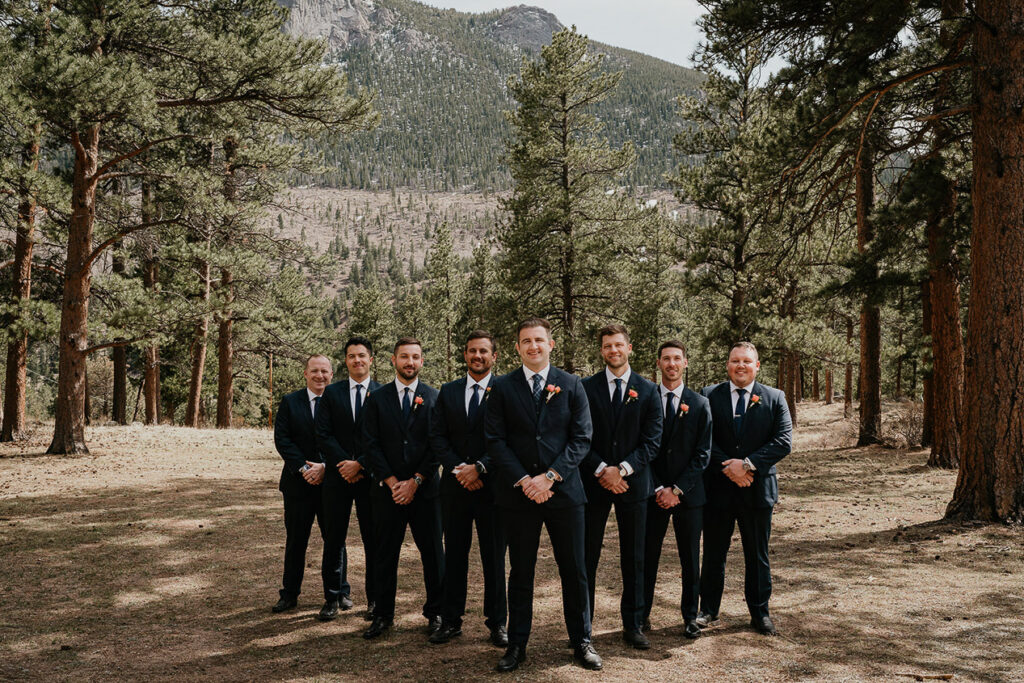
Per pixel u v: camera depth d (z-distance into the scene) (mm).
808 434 25062
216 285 22453
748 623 4941
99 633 4820
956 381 12734
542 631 4852
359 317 48781
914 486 10930
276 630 4902
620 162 22547
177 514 8773
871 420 16875
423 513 4988
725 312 23844
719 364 27469
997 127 7379
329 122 15805
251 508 9219
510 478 4277
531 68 22500
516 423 4379
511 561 4312
